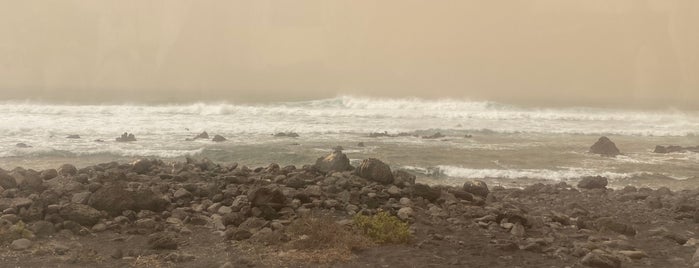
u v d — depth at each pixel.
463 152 27.03
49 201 10.98
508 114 46.84
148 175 14.55
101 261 8.88
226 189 12.80
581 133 37.06
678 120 46.84
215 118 39.34
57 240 9.80
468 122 41.22
